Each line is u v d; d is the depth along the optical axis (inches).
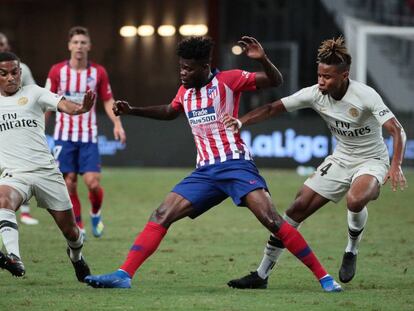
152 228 754.2
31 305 697.0
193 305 695.7
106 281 756.0
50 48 2498.8
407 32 2283.5
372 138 815.7
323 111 811.4
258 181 749.3
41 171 777.6
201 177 755.4
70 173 1131.3
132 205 1510.8
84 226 1270.9
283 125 2094.0
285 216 823.7
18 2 2486.5
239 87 751.7
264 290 781.3
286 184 1818.4
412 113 2356.1
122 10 2482.8
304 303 707.4
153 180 1881.2
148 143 2123.5
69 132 1129.4
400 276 866.8
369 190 789.9
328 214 1419.8
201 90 750.5
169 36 2475.4
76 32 1159.0
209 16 2409.0
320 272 765.9
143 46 2484.0
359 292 767.1
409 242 1120.2
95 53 2495.1
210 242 1114.1
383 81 2365.9
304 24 2362.2
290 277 858.1
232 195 749.3
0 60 770.2
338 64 770.2
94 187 1127.6
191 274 875.4
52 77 1163.3
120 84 2491.4
